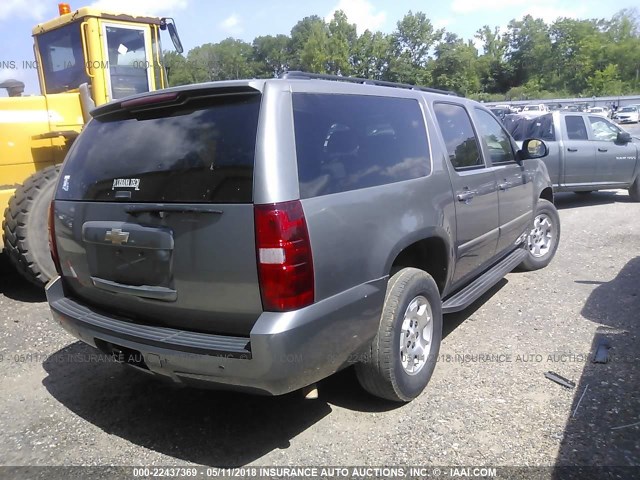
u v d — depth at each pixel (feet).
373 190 10.09
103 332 9.89
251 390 8.71
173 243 9.02
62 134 18.79
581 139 32.30
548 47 302.25
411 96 12.53
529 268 19.90
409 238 10.77
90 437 10.54
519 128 35.37
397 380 10.59
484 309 16.37
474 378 12.12
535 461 9.23
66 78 21.50
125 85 21.02
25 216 17.01
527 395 11.30
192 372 8.80
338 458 9.59
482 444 9.76
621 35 270.05
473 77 261.85
